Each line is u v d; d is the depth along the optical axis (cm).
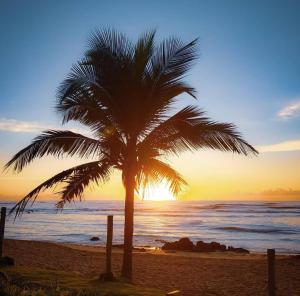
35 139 918
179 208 16625
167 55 973
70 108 952
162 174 1080
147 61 977
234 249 2741
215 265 1606
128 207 987
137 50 973
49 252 1916
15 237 4009
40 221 7181
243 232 4916
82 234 4434
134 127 976
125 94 958
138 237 4072
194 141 963
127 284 896
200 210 13950
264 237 4284
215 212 12069
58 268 1404
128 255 983
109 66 951
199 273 1387
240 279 1278
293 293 1095
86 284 870
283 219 8038
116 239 3869
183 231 5012
